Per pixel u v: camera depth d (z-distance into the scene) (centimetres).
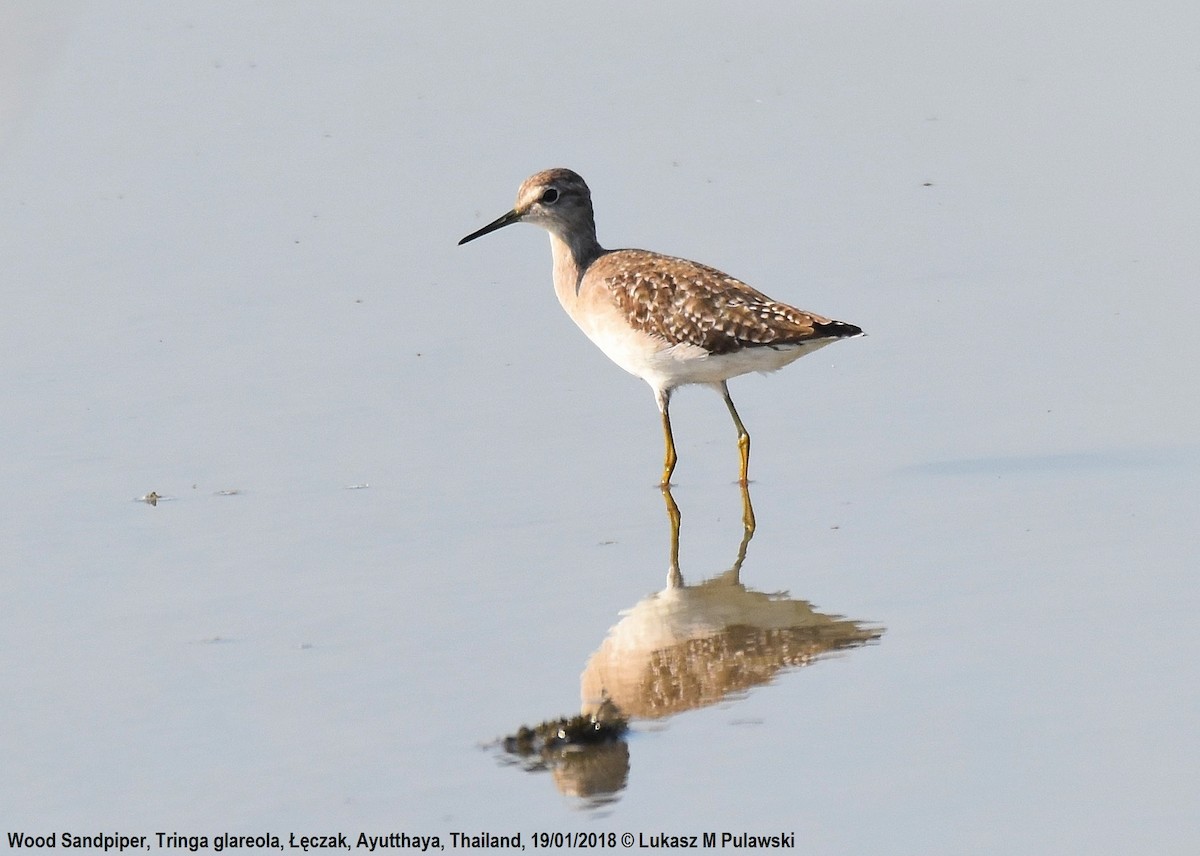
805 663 1345
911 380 2067
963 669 1310
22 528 1700
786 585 1525
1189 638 1340
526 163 2805
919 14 3559
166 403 2041
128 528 1698
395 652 1396
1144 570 1494
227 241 2573
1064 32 3388
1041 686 1270
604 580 1558
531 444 1936
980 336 2170
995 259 2409
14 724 1274
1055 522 1627
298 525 1705
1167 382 1995
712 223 2536
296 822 1127
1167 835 1059
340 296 2377
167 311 2325
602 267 1938
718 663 1357
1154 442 1831
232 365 2159
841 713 1248
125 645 1419
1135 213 2544
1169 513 1628
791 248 2450
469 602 1510
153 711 1292
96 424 1981
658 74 3228
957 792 1123
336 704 1298
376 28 3512
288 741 1239
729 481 1831
